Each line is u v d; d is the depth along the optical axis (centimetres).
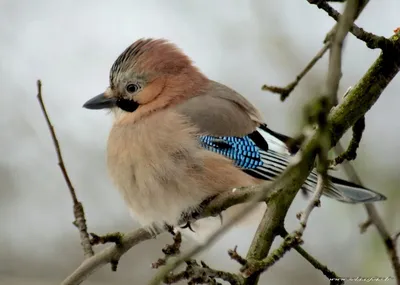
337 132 756
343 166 776
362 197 956
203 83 1077
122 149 995
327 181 698
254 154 1027
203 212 938
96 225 1520
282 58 1568
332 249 1383
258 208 972
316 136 651
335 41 601
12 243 1522
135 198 989
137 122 1012
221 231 682
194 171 956
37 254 1508
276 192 747
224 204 889
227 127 1016
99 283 1368
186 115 1009
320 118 613
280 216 740
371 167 1316
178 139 970
